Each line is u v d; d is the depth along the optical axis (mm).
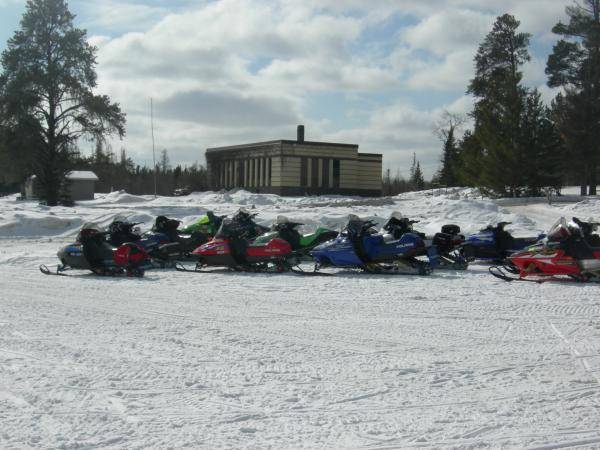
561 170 42656
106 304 11297
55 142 41500
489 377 6801
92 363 7203
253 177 56875
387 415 5652
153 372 6871
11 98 39719
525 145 41000
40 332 8859
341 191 55219
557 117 45469
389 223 15883
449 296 12062
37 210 35469
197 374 6820
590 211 31016
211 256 16078
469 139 54094
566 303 11305
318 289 13070
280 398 6074
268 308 10906
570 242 13609
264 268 16250
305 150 53781
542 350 7961
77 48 41531
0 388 6273
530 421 5516
